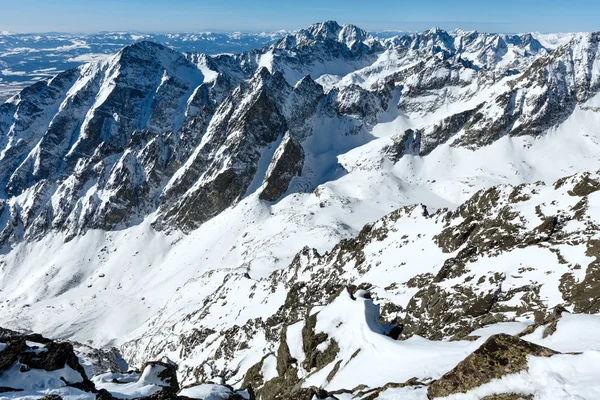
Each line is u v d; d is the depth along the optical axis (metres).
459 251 51.31
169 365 28.38
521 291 38.62
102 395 20.73
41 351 22.22
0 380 20.05
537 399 12.41
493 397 13.39
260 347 59.28
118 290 190.38
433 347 23.89
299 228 177.12
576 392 11.81
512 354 14.25
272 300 79.19
